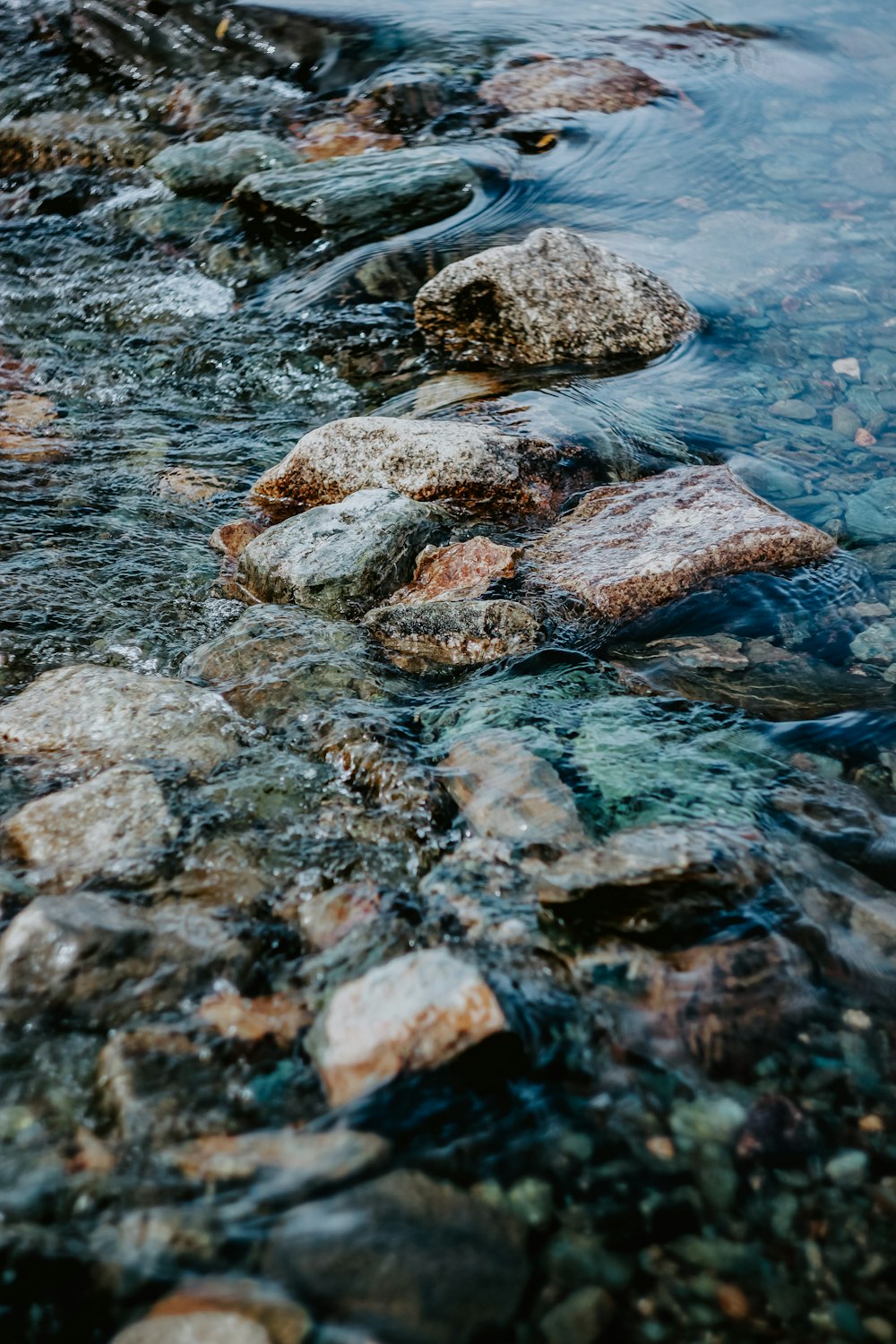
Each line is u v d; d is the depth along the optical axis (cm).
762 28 1141
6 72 1038
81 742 305
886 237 721
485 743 312
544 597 387
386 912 254
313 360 590
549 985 235
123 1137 199
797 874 268
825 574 412
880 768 314
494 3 1198
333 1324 170
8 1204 187
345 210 702
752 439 516
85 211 770
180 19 1061
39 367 575
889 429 526
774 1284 182
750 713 338
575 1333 173
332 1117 204
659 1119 209
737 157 846
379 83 946
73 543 426
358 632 366
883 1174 200
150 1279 177
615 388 558
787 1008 232
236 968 235
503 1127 206
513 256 597
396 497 421
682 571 395
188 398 557
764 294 652
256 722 321
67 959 225
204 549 428
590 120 902
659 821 285
